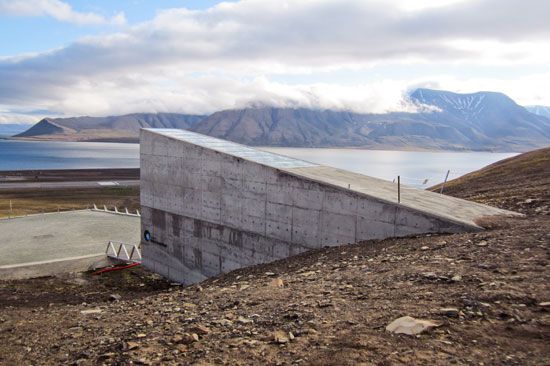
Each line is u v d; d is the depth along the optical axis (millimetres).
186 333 7156
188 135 25328
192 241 22516
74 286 21109
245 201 19500
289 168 18859
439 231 13875
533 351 5172
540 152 50312
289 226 17781
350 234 15898
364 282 9258
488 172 44000
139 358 6316
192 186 22156
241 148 23078
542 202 19156
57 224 34656
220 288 11938
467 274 8516
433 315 6527
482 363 4996
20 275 22281
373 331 6250
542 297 6777
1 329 9234
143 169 25312
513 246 10344
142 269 25281
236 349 6297
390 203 14789
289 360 5707
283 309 7969
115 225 34312
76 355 6895
